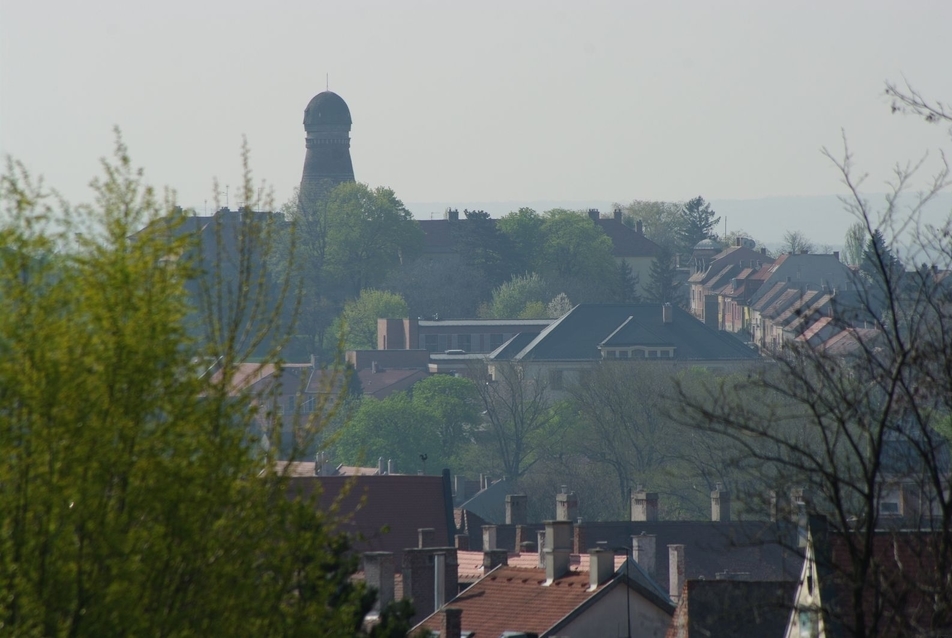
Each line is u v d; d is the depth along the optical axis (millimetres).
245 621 58438
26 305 56969
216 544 57812
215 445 58188
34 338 56281
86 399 56250
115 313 57438
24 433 55781
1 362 56281
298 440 63781
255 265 63312
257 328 62406
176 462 57594
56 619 54594
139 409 56938
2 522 55000
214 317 61531
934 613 67000
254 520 59438
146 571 56125
